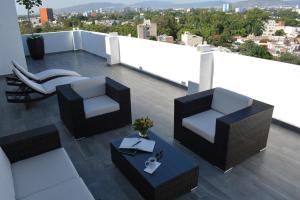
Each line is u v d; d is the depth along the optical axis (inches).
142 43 265.3
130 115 159.0
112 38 300.5
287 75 148.9
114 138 146.3
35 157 99.2
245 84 173.8
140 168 97.0
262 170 116.1
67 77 219.0
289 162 121.5
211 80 197.6
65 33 400.2
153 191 89.9
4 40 276.1
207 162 122.4
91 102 154.2
